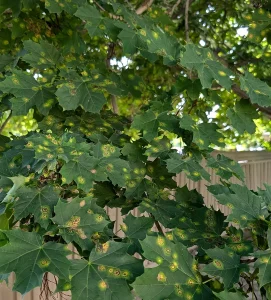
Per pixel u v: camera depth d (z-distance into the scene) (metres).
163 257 1.12
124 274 1.13
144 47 1.68
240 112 1.83
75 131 1.90
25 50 2.08
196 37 4.20
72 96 1.74
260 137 5.95
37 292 3.09
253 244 1.38
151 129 1.71
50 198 1.29
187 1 2.82
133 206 1.79
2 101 1.95
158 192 1.75
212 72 1.54
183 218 1.55
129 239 1.38
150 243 1.12
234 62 4.16
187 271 1.15
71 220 1.21
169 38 1.72
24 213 1.25
